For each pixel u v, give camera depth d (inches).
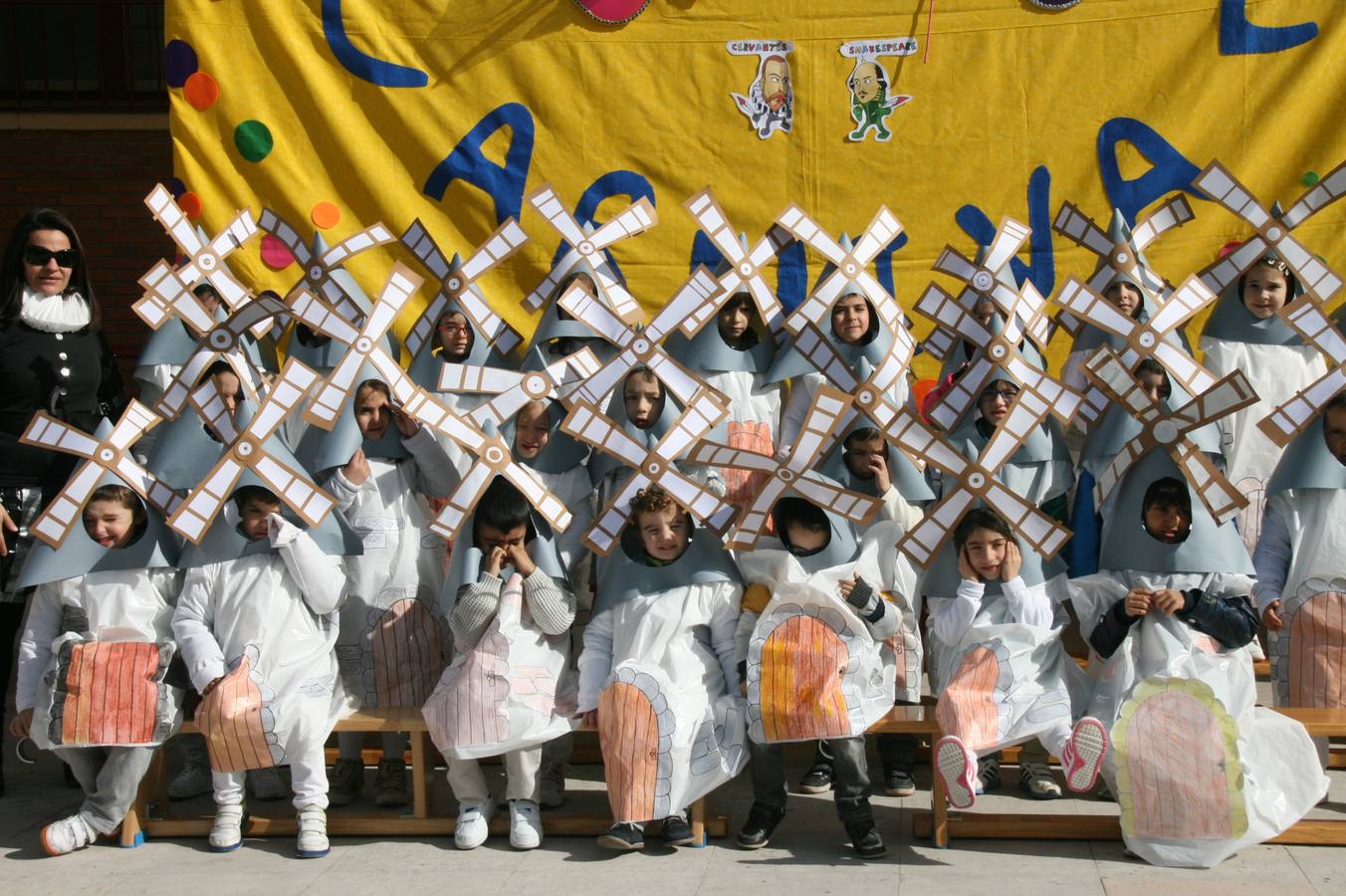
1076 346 231.9
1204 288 201.2
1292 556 201.3
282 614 195.3
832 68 271.1
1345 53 261.0
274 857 190.4
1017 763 224.2
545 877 179.9
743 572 199.5
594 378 206.7
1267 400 232.7
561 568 200.2
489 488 198.1
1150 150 265.6
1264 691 243.8
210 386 200.4
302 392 195.6
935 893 171.2
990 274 215.0
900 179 271.1
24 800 217.6
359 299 250.1
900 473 213.0
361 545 205.5
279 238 251.9
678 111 273.3
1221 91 263.7
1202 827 177.8
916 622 208.8
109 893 177.3
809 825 199.5
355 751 212.8
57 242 223.9
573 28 273.0
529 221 275.0
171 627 196.2
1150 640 188.5
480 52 273.7
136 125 341.1
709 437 218.7
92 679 190.7
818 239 225.0
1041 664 189.6
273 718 189.6
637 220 230.5
